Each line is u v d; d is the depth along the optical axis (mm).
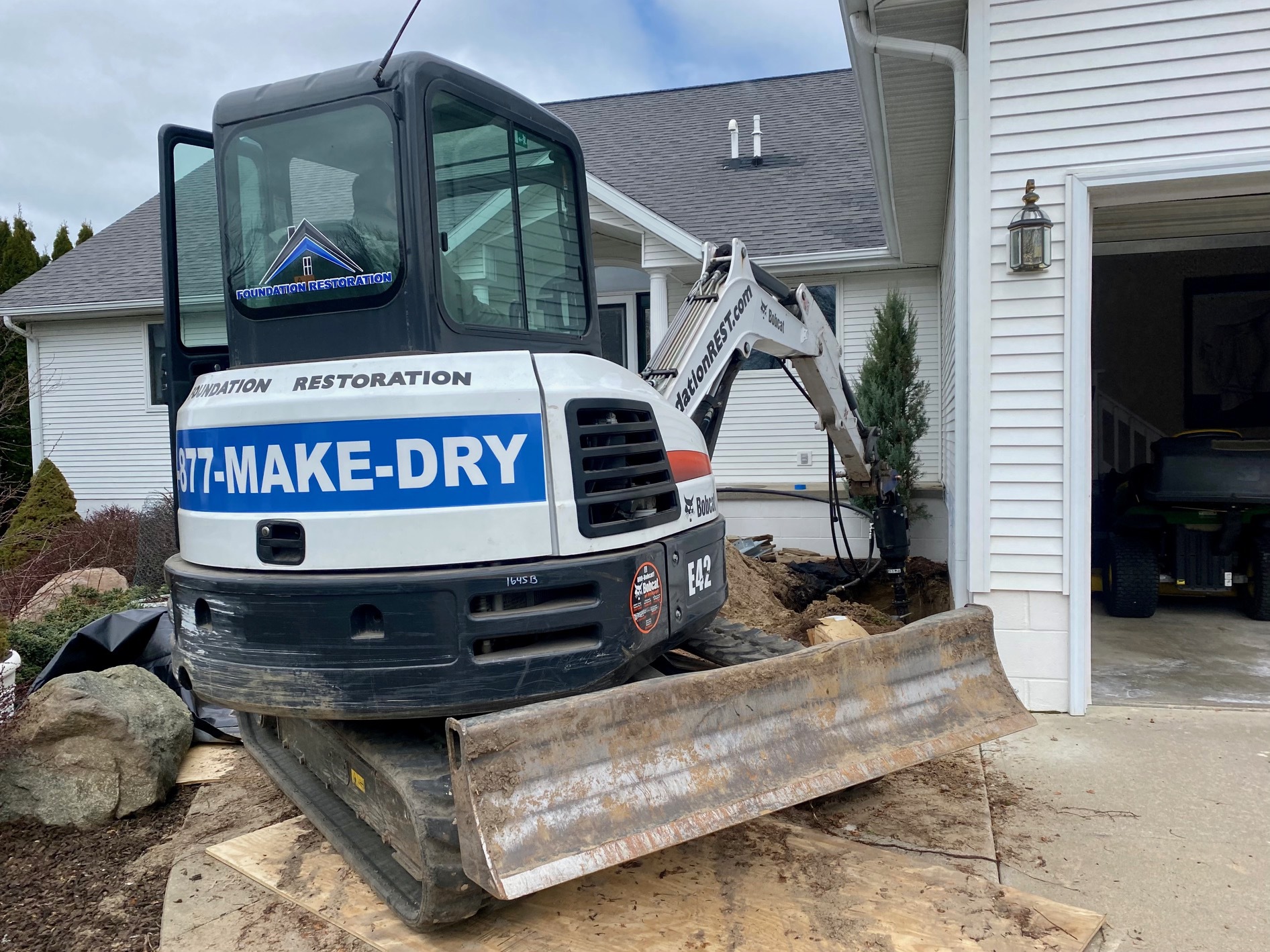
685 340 4816
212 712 5414
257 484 3084
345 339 3191
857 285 11281
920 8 5668
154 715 4656
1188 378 11648
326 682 2975
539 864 2641
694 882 3414
